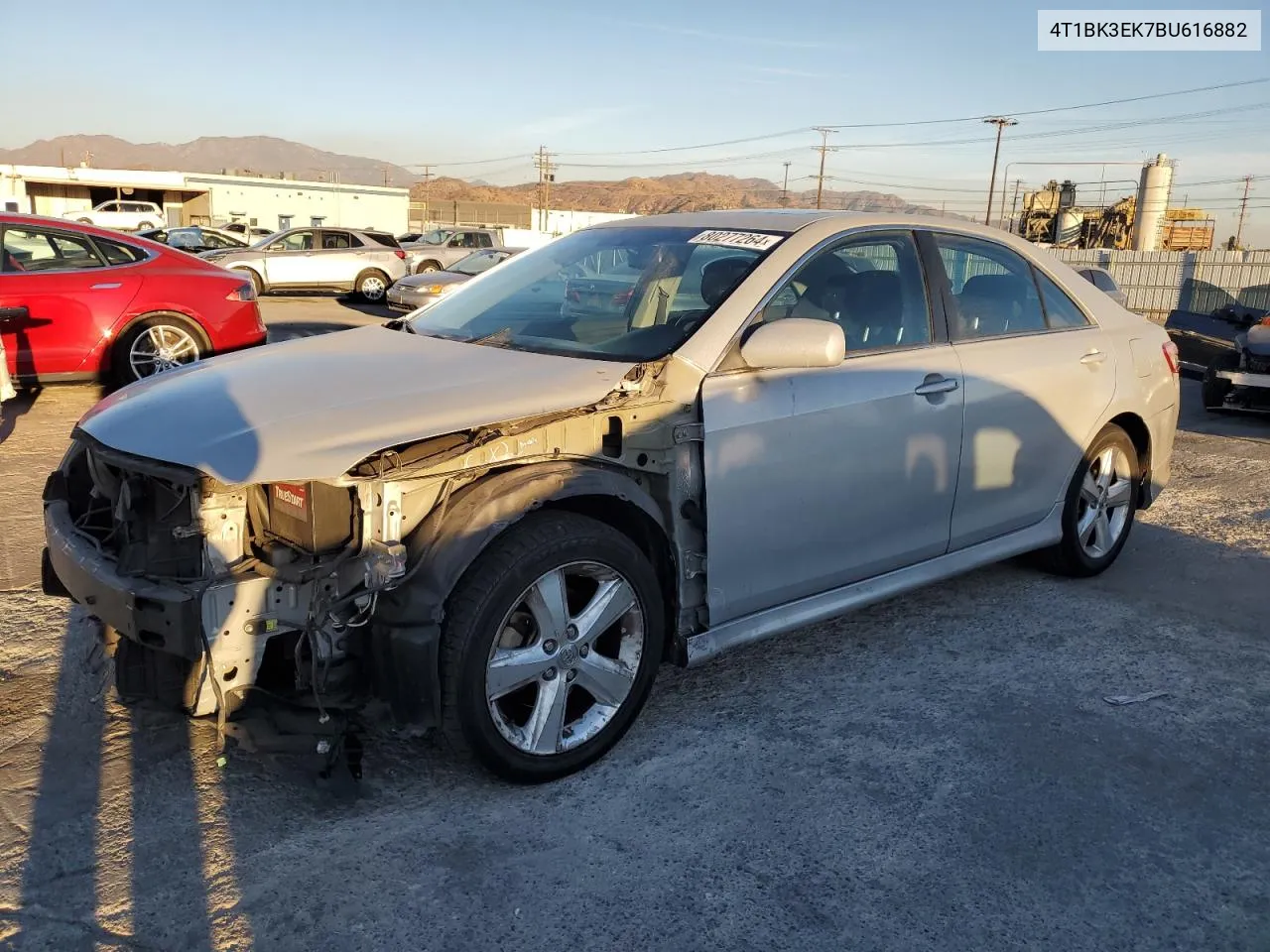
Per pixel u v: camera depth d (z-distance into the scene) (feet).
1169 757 10.88
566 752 10.10
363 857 8.82
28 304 25.93
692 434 10.60
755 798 9.91
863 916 8.27
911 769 10.50
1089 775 10.46
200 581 8.66
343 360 11.14
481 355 11.14
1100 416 15.40
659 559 10.96
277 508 9.44
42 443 23.29
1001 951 7.91
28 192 190.39
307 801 9.64
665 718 11.55
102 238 27.58
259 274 66.69
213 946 7.71
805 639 13.85
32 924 7.86
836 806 9.80
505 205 276.00
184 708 9.19
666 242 13.00
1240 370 31.65
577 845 9.10
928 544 13.29
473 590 9.22
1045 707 11.93
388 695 9.17
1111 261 110.52
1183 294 72.18
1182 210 197.36
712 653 11.14
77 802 9.48
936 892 8.57
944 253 13.71
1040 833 9.45
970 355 13.48
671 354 10.75
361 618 9.08
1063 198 182.70
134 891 8.29
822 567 12.04
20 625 13.29
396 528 9.11
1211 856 9.19
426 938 7.88
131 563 9.15
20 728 10.73
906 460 12.55
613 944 7.88
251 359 11.60
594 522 10.07
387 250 70.64
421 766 10.34
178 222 205.05
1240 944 8.07
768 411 11.10
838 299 12.26
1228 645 13.87
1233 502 21.30
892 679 12.60
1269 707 12.07
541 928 8.02
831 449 11.71
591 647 10.23
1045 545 15.19
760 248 12.04
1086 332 15.58
